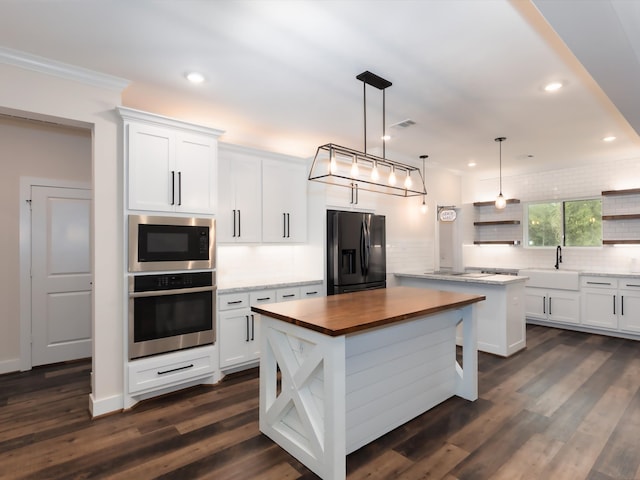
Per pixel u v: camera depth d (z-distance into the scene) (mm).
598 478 1920
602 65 2090
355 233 4340
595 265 5355
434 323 2822
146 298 2820
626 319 4605
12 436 2369
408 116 3529
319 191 4246
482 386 3182
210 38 2189
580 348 4281
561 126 3795
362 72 2619
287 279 4141
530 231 6086
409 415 2584
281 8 1900
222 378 3346
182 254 2998
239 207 3725
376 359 2363
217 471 2008
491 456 2133
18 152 3643
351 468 2035
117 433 2402
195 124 3029
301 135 4168
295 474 1990
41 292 3746
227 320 3326
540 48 2297
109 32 2125
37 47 2289
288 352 2277
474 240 6590
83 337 3975
